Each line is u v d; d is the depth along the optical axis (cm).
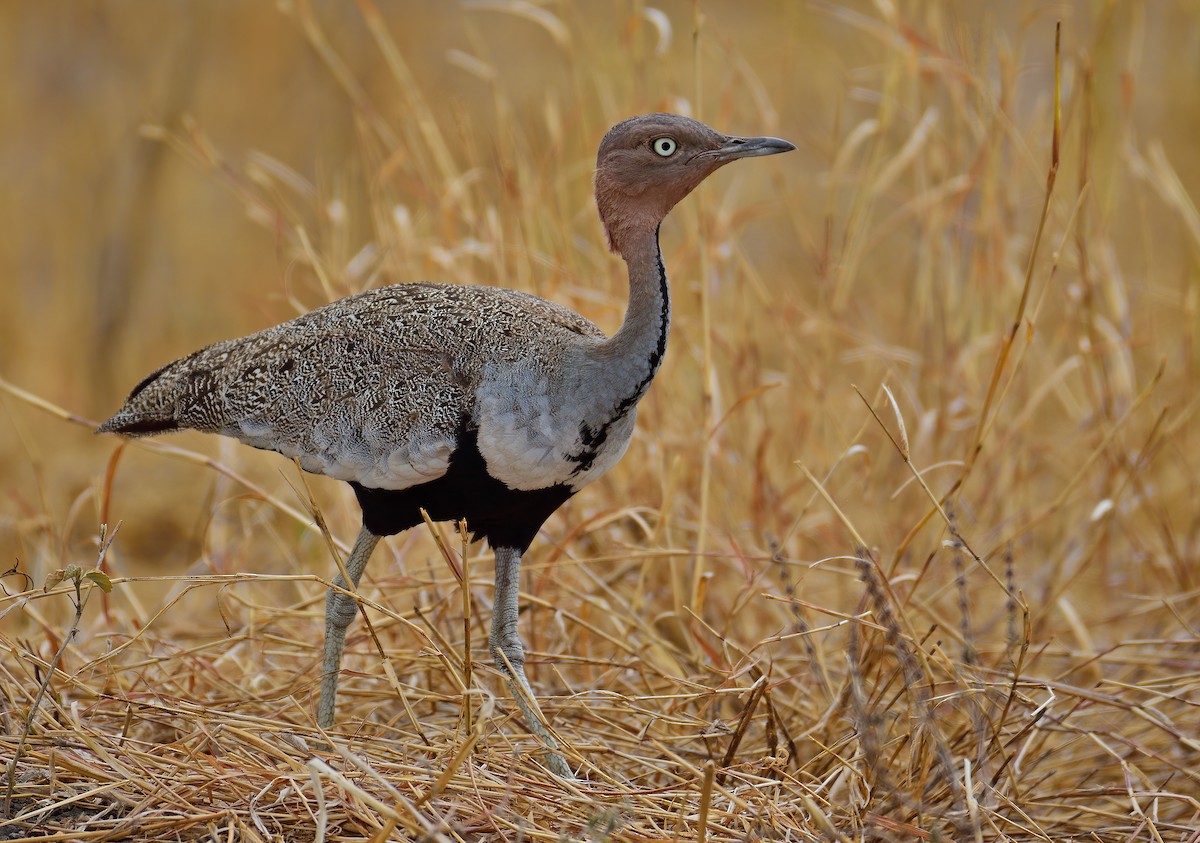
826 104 1702
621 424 734
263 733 716
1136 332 1284
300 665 888
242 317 1625
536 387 716
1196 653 940
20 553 992
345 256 1162
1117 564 1107
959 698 755
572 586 940
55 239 1633
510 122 1201
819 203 1593
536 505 746
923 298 1116
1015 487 1092
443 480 735
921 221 1146
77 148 1708
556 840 621
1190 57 1587
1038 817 757
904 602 812
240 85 1814
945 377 1075
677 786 695
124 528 1233
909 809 684
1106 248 1123
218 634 940
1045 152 1156
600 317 1038
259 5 1820
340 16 1858
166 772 674
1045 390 1046
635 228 736
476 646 885
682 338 1054
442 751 703
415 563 991
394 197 1251
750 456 1061
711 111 1611
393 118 1666
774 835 662
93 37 1766
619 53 1132
